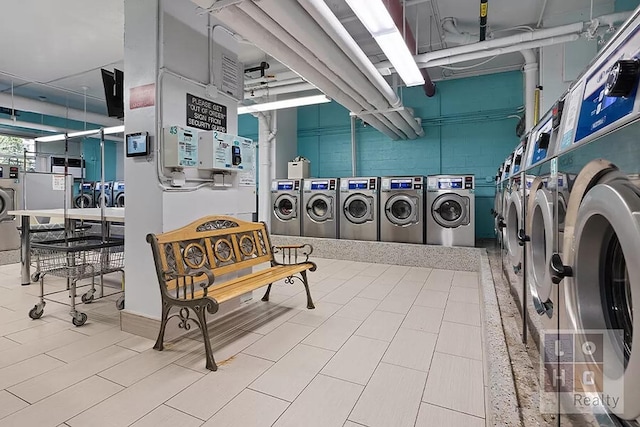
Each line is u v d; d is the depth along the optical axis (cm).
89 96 762
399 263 516
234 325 278
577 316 108
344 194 568
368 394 183
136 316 258
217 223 285
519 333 205
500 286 305
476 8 415
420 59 389
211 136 272
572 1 399
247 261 299
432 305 329
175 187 261
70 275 285
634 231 74
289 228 613
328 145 768
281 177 714
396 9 340
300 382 194
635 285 74
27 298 348
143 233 259
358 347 238
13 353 227
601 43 373
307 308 320
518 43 365
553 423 125
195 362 216
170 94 258
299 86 539
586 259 106
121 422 159
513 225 280
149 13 253
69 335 257
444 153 667
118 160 1042
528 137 225
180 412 166
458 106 654
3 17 441
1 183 530
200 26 284
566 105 137
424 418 163
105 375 200
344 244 554
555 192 134
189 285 248
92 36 493
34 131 850
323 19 251
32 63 586
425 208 523
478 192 642
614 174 86
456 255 485
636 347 75
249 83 566
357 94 434
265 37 279
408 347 238
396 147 706
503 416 130
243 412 167
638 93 77
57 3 411
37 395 179
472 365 213
